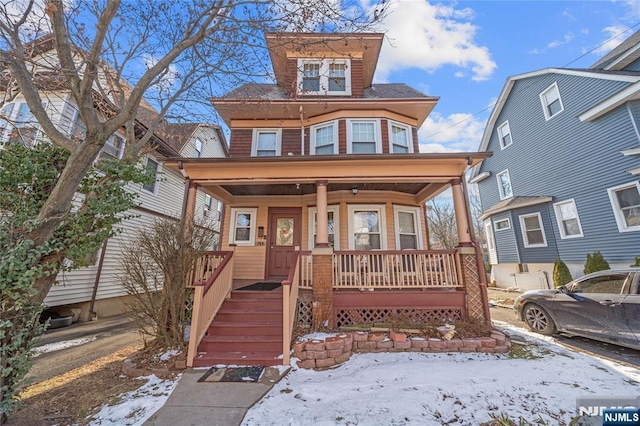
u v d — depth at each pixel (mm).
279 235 8727
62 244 3375
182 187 13312
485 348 4812
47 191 3568
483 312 5781
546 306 5941
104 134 3566
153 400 3299
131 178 4199
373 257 6277
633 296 4730
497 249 14625
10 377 2896
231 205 8891
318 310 5773
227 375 3900
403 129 9289
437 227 24500
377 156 6227
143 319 5008
